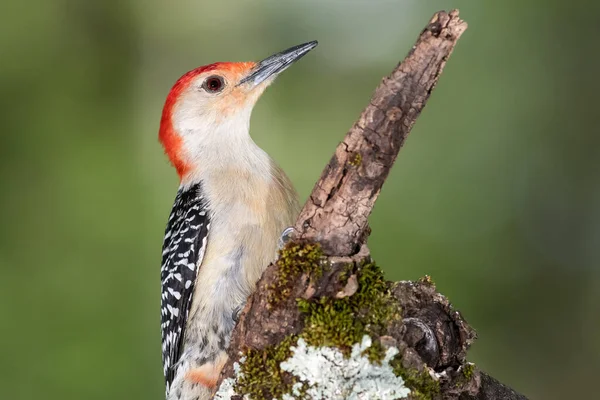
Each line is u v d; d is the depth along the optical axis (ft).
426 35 15.61
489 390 18.48
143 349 39.99
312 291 16.06
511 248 41.75
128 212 44.93
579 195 42.47
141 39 53.06
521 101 44.01
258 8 56.95
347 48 55.47
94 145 47.11
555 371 41.16
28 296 40.98
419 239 41.75
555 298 41.42
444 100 45.14
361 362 15.79
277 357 16.35
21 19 47.11
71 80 48.11
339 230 16.28
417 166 44.29
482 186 43.19
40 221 43.75
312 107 53.72
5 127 45.70
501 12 44.37
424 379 16.07
